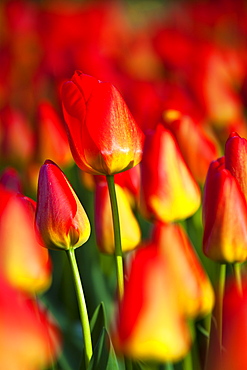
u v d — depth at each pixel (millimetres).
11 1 2223
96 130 876
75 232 875
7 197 873
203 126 1250
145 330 718
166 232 874
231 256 893
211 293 885
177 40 1791
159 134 958
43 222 871
